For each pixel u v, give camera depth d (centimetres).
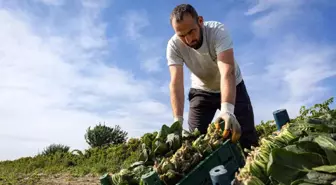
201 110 480
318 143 183
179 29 369
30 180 1059
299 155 179
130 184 250
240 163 278
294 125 222
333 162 172
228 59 389
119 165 1188
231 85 374
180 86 428
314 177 167
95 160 1349
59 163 1413
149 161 283
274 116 290
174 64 435
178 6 373
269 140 218
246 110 455
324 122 212
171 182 239
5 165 1530
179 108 420
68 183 1002
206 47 410
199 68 441
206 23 416
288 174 177
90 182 1001
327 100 470
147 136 307
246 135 454
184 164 246
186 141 272
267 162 194
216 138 271
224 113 287
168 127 306
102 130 1772
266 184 191
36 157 1602
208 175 244
